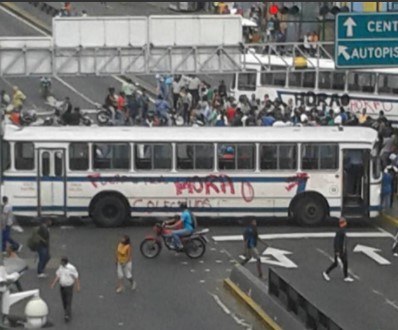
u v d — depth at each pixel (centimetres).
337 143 6556
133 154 6556
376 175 6569
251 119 8062
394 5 7675
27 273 5528
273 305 4766
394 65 4903
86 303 5028
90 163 6556
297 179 6569
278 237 6347
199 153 6575
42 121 8806
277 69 8806
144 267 5681
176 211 6588
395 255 5934
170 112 8956
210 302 5062
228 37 7469
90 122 8631
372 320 4725
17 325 3853
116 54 7394
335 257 5422
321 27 9931
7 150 6531
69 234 6419
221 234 6406
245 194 6581
